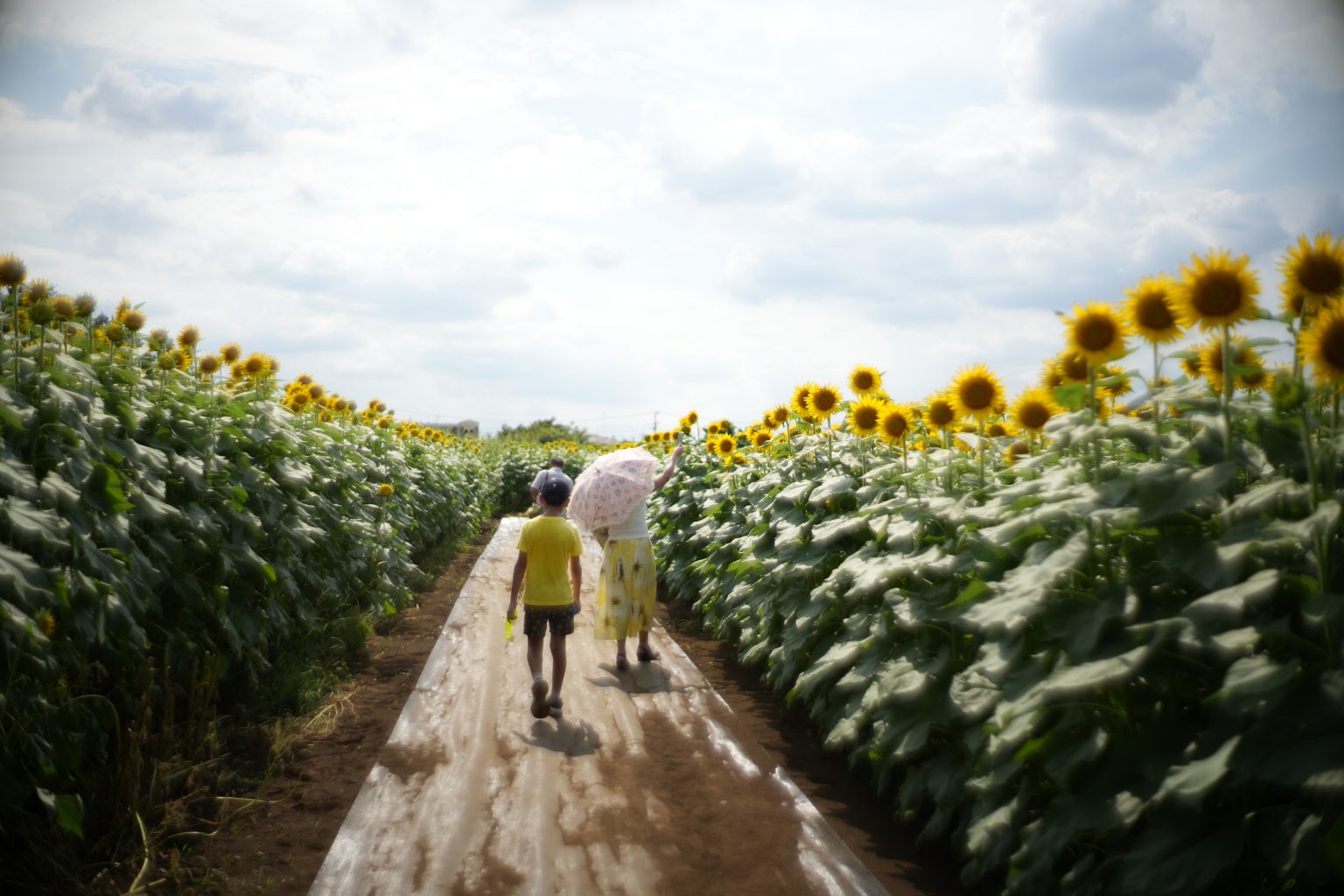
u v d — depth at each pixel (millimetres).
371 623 7645
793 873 3543
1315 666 2271
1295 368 2473
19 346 4207
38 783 3291
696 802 4242
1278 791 2410
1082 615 2723
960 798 3506
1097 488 2779
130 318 5262
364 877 3508
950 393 4004
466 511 16312
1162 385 3467
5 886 3141
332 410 9023
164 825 3705
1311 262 2385
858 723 4105
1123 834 2689
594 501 6473
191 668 4625
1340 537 2463
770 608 5926
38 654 3271
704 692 6047
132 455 4336
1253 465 2623
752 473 8211
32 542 3490
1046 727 3025
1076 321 2928
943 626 3768
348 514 7535
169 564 4594
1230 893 2371
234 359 6453
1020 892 2852
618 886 3443
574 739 5102
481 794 4316
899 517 4129
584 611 8734
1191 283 2561
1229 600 2270
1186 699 2760
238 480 5543
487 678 6312
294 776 4559
